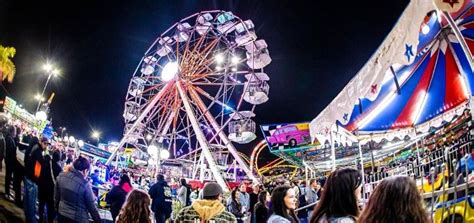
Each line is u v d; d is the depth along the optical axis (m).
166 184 10.80
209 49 26.45
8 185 8.55
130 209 4.89
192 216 5.13
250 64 25.16
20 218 8.30
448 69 7.01
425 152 8.66
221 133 25.67
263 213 8.30
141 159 32.09
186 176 29.25
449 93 7.46
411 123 8.53
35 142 8.52
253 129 24.12
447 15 5.07
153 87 27.58
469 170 4.92
